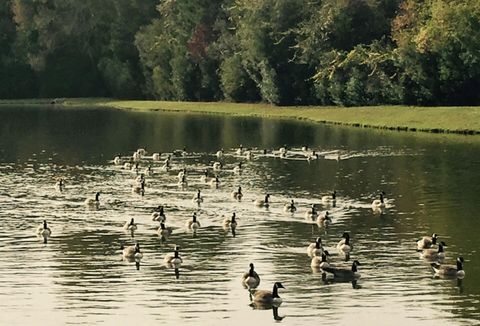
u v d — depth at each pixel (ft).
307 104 508.12
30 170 288.10
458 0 409.90
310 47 482.69
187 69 580.30
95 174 279.49
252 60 515.50
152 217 208.23
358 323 138.41
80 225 203.62
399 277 160.66
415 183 250.16
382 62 447.01
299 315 142.20
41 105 604.08
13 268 168.66
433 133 370.53
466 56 407.85
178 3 581.12
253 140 365.20
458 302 147.13
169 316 142.10
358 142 345.51
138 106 572.10
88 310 145.38
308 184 253.65
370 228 197.06
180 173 260.83
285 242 185.88
